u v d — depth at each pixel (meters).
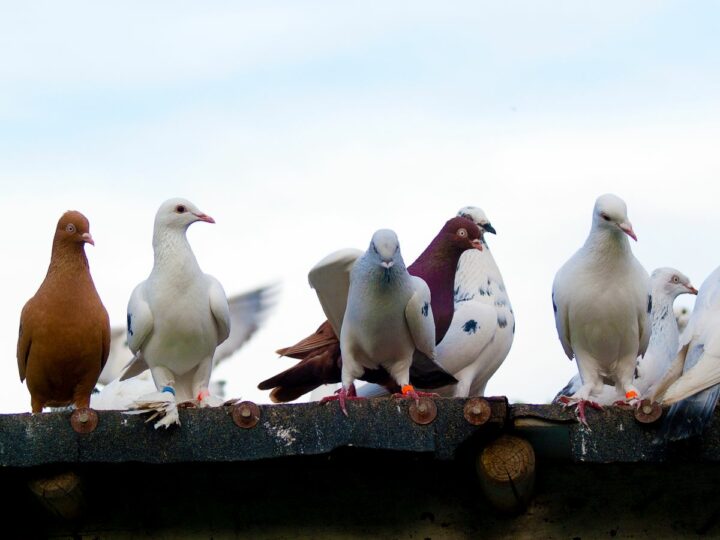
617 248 9.05
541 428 6.78
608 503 7.09
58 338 9.22
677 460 6.73
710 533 7.02
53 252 9.38
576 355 9.48
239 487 7.22
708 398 6.73
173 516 7.20
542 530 7.08
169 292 9.36
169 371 9.61
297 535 7.17
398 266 8.60
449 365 10.83
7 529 7.19
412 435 6.72
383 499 7.18
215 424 6.76
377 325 8.77
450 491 7.16
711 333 7.15
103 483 7.20
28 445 6.69
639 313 9.19
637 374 10.88
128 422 6.75
